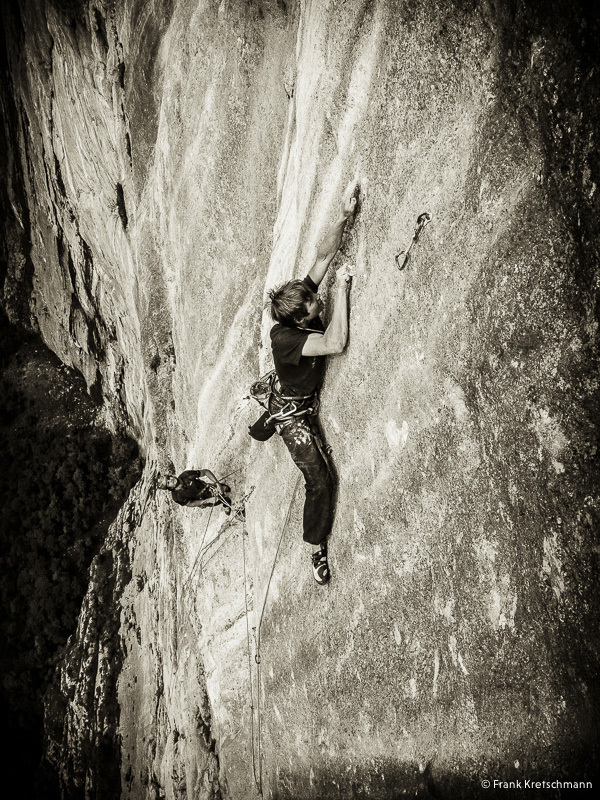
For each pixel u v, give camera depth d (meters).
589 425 3.33
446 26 3.94
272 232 7.51
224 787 8.56
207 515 9.67
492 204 3.72
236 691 8.16
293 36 6.75
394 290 4.61
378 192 4.75
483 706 3.98
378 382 4.87
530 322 3.54
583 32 3.20
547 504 3.49
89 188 15.44
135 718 14.52
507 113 3.61
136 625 15.73
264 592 7.32
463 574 4.12
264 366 7.51
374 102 4.73
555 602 3.49
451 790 4.29
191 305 9.84
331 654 5.74
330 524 5.70
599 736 3.32
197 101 9.00
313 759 6.16
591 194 3.28
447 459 4.23
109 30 12.45
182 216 9.87
